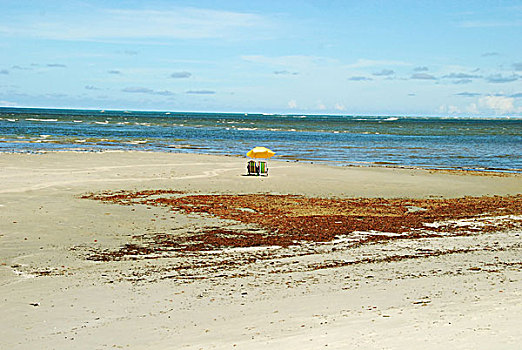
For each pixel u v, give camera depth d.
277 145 60.75
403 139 78.88
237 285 11.12
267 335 7.64
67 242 15.15
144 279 11.68
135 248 14.70
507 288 10.01
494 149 60.41
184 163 35.91
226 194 24.11
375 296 9.81
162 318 8.95
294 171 33.00
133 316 9.11
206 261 13.40
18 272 12.20
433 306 8.73
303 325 8.06
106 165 33.38
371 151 54.44
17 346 7.77
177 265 12.98
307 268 12.66
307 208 21.28
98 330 8.41
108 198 22.08
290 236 16.47
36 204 20.22
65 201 21.02
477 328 7.00
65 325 8.70
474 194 26.20
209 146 56.84
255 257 13.88
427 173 34.19
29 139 57.78
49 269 12.50
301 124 150.75
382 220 19.28
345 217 19.64
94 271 12.38
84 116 178.50
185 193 23.98
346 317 8.36
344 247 15.16
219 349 7.10
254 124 141.25
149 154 41.50
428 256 13.98
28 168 30.64
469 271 11.99
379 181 29.45
